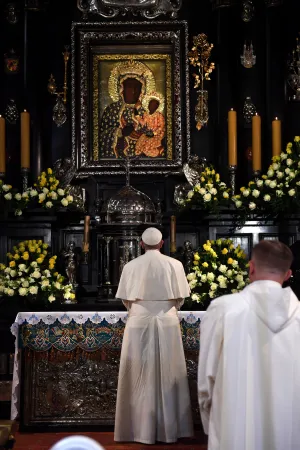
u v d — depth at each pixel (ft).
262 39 24.38
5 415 20.26
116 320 17.99
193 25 24.57
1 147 22.88
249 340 9.52
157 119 24.35
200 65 24.29
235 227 22.75
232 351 9.52
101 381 18.45
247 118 24.06
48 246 22.13
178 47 24.31
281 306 9.50
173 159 24.09
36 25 24.22
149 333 16.94
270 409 9.36
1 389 20.36
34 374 18.42
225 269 19.97
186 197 23.47
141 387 16.96
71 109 24.21
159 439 16.98
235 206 22.25
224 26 24.38
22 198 22.12
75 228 23.63
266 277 9.71
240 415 9.39
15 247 21.09
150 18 24.40
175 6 24.40
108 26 24.26
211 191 21.77
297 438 9.36
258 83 24.27
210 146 24.31
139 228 21.59
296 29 24.31
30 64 24.02
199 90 24.32
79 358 18.47
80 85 24.25
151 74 24.48
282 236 22.63
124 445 16.96
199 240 23.66
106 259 21.70
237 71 24.31
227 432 9.38
